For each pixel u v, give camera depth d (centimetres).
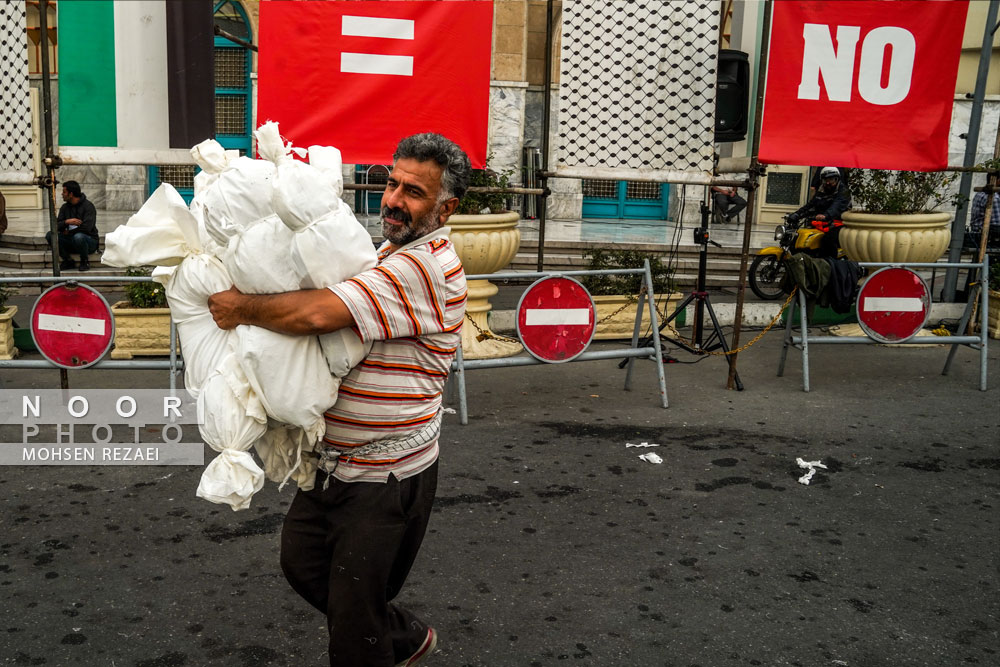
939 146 658
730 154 740
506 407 610
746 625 334
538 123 1647
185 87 553
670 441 543
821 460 514
